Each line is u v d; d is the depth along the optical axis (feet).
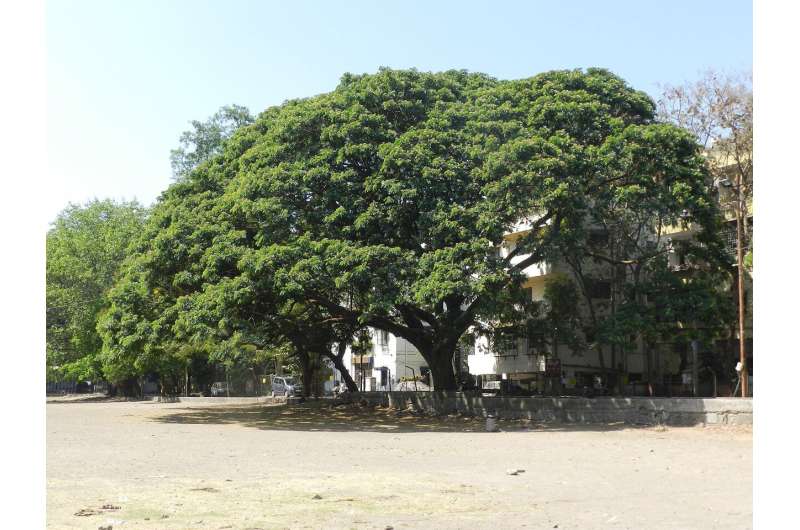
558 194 89.45
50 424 97.35
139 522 29.04
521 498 36.70
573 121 97.91
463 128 100.73
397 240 97.71
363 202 96.22
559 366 128.36
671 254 128.77
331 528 28.48
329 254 91.81
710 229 102.27
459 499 36.22
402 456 58.54
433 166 94.43
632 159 94.84
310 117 102.32
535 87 103.45
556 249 99.14
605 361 138.31
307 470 48.37
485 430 89.56
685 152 97.14
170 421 105.50
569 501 35.88
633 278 122.93
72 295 198.90
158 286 112.78
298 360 181.57
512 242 140.67
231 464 51.78
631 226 118.32
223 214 103.45
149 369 197.77
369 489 39.34
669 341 107.04
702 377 125.39
